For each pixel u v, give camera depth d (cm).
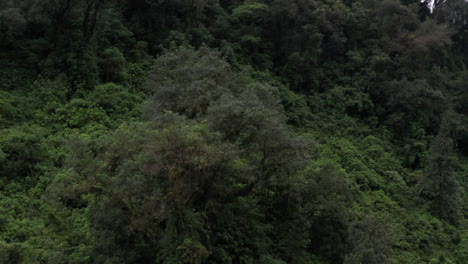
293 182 1952
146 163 1393
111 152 1556
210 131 1595
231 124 1678
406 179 3381
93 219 1669
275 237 2047
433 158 3116
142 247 1583
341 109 3775
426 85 3784
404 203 3102
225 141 1645
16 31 2812
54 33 2983
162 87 2069
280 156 1761
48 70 2772
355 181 3002
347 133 3616
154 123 1479
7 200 1903
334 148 3341
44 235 1703
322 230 2127
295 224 1983
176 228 1488
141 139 1527
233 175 1667
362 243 1928
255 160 1780
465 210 3331
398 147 3684
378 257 1883
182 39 3297
